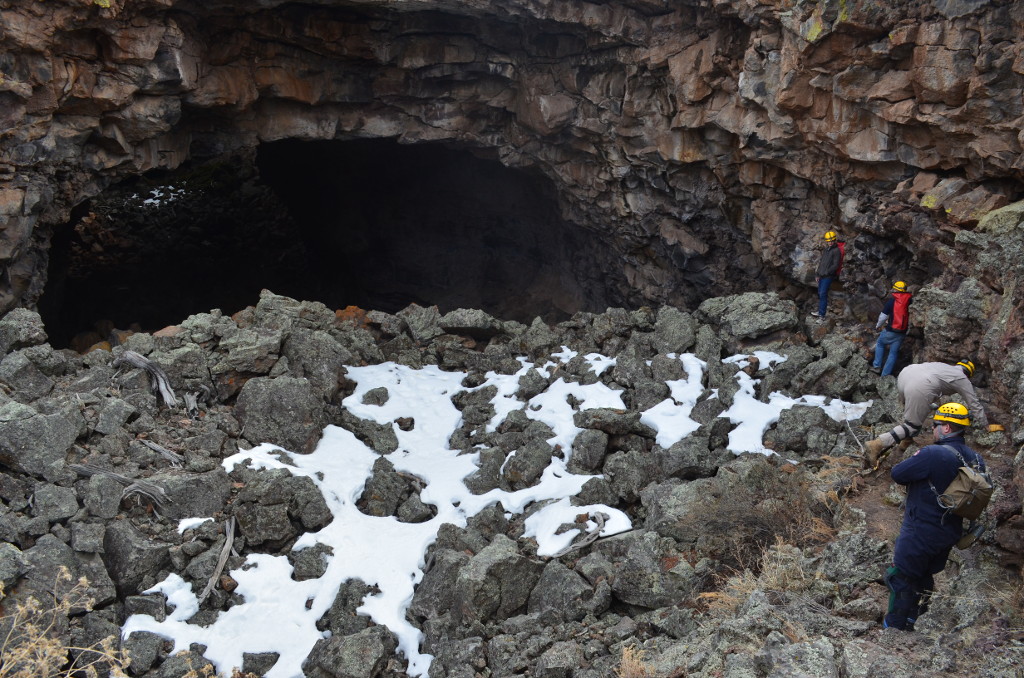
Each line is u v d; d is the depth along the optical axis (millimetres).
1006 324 9141
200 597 9016
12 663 6836
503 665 8234
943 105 11172
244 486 9961
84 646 8383
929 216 11797
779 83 13367
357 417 11641
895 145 12281
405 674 8688
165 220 25266
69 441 9641
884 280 13031
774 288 16266
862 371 11797
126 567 8859
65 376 11117
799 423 10875
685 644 7391
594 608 8734
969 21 10617
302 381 11125
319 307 13367
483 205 24953
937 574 7027
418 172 24859
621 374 12352
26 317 11203
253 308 13219
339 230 26547
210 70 16516
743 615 7055
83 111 14312
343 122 19062
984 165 10859
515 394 12305
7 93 13008
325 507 10039
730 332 13312
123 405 10391
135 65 14578
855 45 12117
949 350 10164
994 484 7484
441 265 26297
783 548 8242
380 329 13938
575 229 22625
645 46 16375
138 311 24281
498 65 18469
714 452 10656
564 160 19672
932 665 5703
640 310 13945
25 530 8828
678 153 16625
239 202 25703
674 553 9055
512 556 9102
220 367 11461
